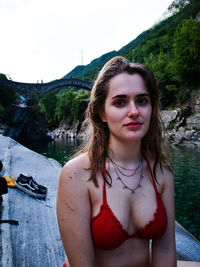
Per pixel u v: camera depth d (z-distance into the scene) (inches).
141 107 42.0
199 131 913.5
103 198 40.9
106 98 43.5
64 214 40.7
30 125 1652.3
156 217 42.8
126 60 43.7
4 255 68.6
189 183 312.0
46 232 95.2
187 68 1031.6
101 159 43.4
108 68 43.6
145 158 48.5
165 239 46.8
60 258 80.9
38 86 1733.5
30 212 108.1
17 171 180.4
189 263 53.5
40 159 245.4
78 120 2011.6
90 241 40.6
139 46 3624.5
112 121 42.3
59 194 41.9
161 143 50.0
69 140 1571.1
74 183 40.9
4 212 97.0
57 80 1792.6
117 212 40.8
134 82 41.3
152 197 44.8
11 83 1657.2
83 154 44.9
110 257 41.9
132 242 43.2
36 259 75.6
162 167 49.1
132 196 43.6
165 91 1189.1
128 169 45.2
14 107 1469.0
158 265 45.8
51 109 2805.1
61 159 617.3
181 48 1077.1
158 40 2768.2
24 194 127.1
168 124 1032.2
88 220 41.1
